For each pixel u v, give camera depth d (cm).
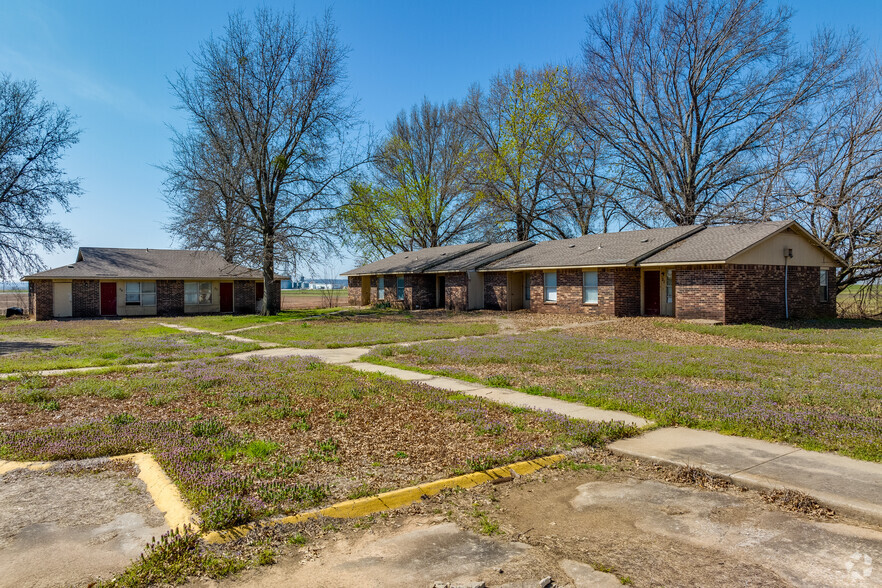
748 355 1321
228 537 408
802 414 730
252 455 594
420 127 4572
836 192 2544
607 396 877
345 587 349
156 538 410
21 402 873
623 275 2436
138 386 994
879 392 866
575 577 360
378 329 2194
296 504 467
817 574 360
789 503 480
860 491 486
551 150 3716
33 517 447
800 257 2345
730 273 2058
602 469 578
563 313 2689
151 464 560
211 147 2908
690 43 3142
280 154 3062
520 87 3819
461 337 1898
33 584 345
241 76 2909
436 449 628
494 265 3092
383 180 4538
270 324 2592
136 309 3372
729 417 725
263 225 3020
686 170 3303
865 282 2577
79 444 624
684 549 400
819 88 2752
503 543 412
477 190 3997
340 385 1009
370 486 511
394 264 3891
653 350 1450
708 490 519
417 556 391
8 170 3212
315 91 3041
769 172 2772
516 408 813
